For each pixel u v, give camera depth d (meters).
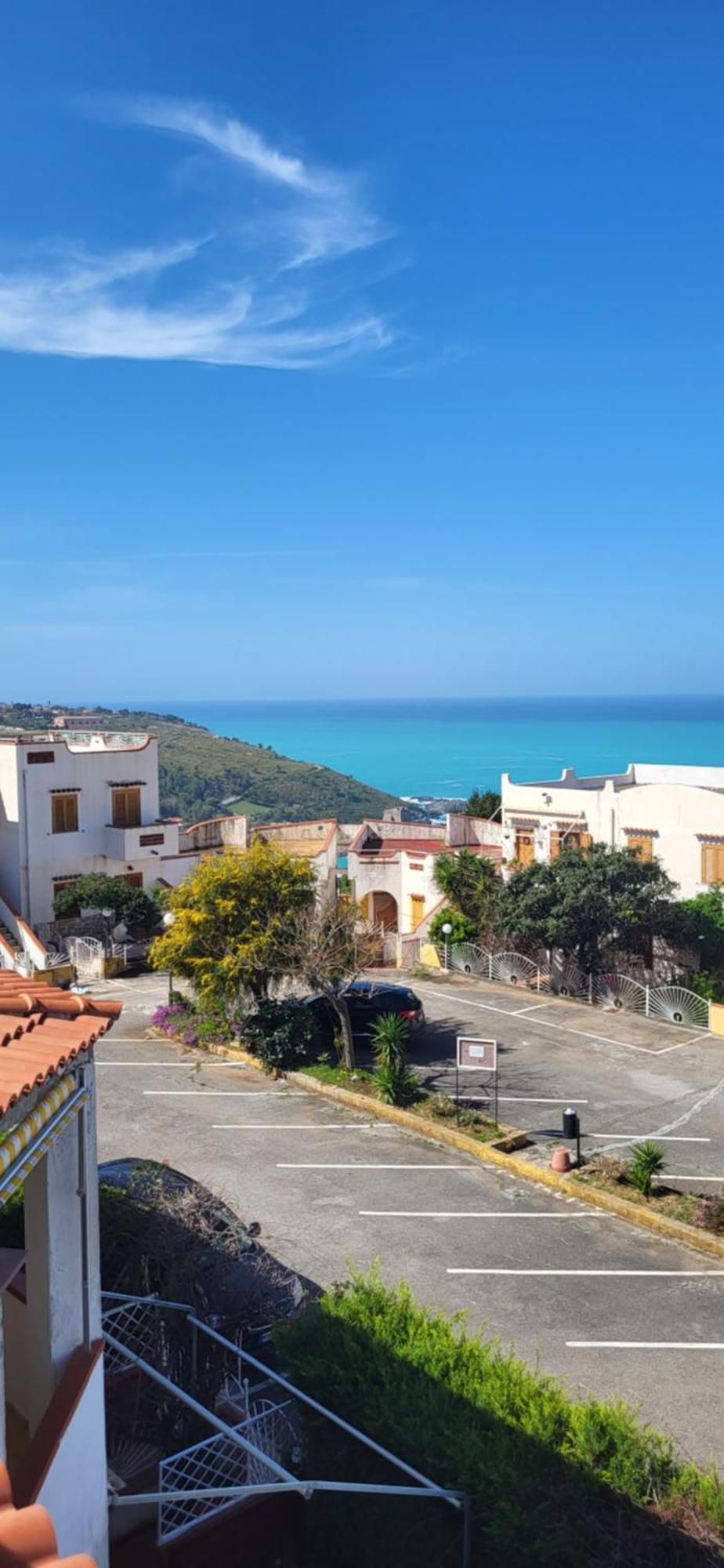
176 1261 8.85
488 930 30.80
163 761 132.88
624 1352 11.45
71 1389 5.55
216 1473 7.57
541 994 28.08
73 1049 5.41
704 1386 10.80
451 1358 8.13
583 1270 13.38
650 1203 15.17
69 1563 2.44
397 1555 7.08
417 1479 6.98
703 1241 14.07
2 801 36.06
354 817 122.25
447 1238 14.25
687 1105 19.58
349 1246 13.96
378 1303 8.92
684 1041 23.75
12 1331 6.32
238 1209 15.00
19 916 33.91
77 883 35.78
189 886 24.25
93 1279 5.92
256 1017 22.67
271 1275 10.14
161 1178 10.73
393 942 33.50
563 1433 7.47
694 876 31.30
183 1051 23.34
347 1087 20.20
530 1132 18.09
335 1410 7.84
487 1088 20.55
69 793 36.53
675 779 39.59
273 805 123.19
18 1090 4.62
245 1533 7.63
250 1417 8.44
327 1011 23.14
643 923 28.45
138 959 32.88
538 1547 6.42
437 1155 17.25
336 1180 16.17
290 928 22.55
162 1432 8.08
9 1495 2.78
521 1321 12.09
